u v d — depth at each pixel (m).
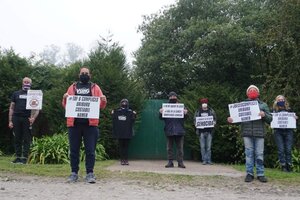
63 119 15.05
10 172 9.40
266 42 14.30
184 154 15.91
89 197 6.50
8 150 16.31
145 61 20.34
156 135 16.09
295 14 13.82
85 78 8.44
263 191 7.64
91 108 8.26
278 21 14.41
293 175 10.16
